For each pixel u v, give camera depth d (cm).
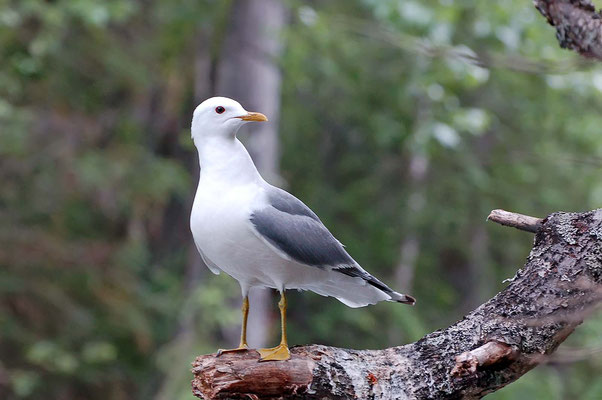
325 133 1970
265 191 571
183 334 1384
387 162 1902
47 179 1531
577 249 494
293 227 559
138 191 1565
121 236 1667
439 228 1848
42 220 1533
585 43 444
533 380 1410
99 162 1532
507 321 492
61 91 1567
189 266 1616
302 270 571
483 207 1791
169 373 1335
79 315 1485
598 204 1689
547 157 612
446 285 1981
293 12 1521
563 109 1678
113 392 1512
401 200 1827
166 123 1847
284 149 1912
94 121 1611
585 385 1409
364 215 1845
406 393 491
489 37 1531
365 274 593
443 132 1559
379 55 1695
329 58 1566
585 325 1301
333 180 1966
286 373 484
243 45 1504
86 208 1616
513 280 508
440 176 1819
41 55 1450
